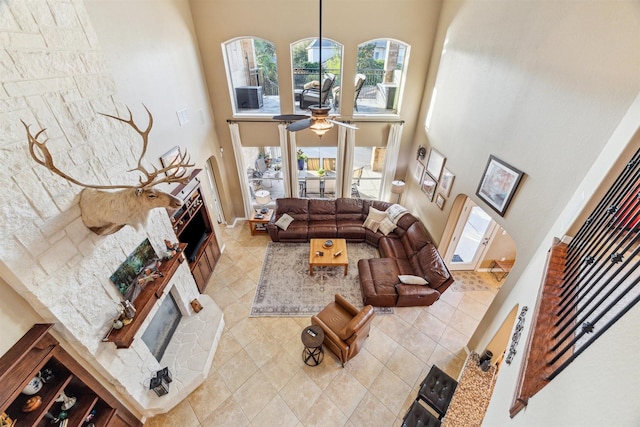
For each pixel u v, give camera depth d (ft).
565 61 8.52
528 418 4.38
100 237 8.42
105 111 8.63
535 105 9.77
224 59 18.13
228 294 16.67
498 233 17.01
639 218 5.35
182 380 11.53
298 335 14.30
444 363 13.11
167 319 12.70
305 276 18.07
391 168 22.43
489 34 12.28
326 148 24.07
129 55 11.18
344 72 18.80
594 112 7.57
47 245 6.89
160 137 13.37
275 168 25.03
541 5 9.39
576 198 7.84
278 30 17.20
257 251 20.35
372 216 21.11
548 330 5.52
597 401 2.80
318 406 11.46
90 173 8.08
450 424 9.95
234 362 12.99
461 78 14.73
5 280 6.27
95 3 9.45
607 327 3.45
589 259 5.68
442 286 15.23
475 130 13.46
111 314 8.81
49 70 6.86
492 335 11.28
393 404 11.56
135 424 10.43
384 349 13.65
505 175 11.25
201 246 16.55
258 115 20.13
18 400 7.12
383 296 15.25
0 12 5.82
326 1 16.47
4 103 5.93
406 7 16.89
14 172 6.16
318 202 22.36
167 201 7.91
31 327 6.90
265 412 11.25
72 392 8.64
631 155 6.27
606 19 7.23
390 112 21.15
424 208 19.61
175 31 14.79
